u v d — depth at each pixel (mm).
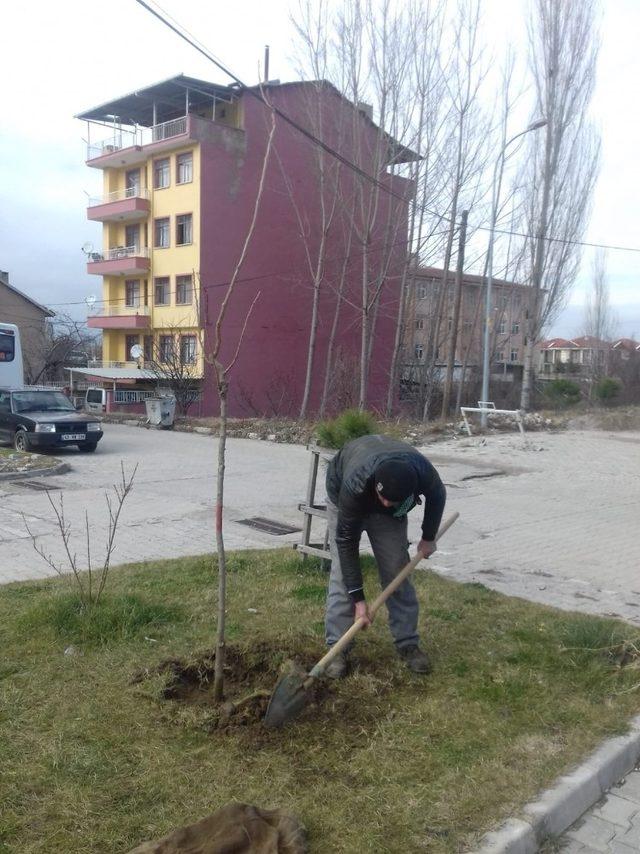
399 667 4383
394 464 3842
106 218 38625
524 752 3508
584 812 3254
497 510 10383
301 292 36031
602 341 49062
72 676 4094
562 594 6285
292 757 3402
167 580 6043
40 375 45969
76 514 9383
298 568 6398
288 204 35438
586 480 13367
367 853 2762
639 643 4723
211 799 3049
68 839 2758
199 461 15453
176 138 33812
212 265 33969
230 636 4770
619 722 3836
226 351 34219
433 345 32219
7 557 7023
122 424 26484
